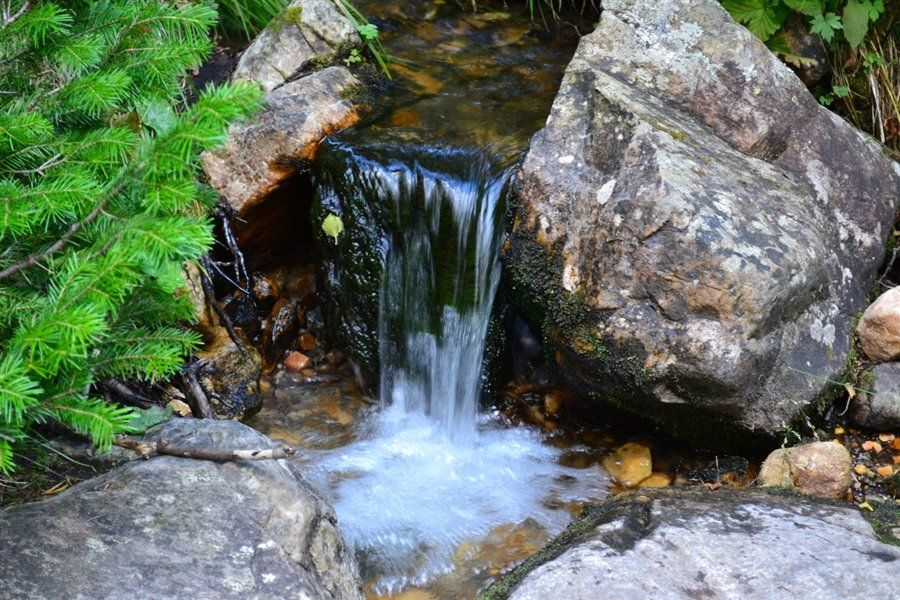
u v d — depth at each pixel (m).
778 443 3.54
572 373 3.66
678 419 3.60
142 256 2.10
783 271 3.32
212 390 3.94
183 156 2.16
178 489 2.57
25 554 2.28
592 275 3.47
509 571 2.97
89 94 2.44
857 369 3.67
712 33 4.05
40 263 2.50
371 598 3.18
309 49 4.46
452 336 4.00
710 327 3.29
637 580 2.64
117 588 2.25
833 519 2.98
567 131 3.73
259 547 2.46
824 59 4.61
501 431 4.04
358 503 3.62
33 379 2.35
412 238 3.92
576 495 3.68
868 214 3.99
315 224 4.10
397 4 5.18
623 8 4.13
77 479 2.76
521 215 3.64
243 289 4.25
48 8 2.46
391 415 4.16
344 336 4.21
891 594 2.57
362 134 4.07
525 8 5.27
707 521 2.94
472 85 4.52
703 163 3.58
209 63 4.78
